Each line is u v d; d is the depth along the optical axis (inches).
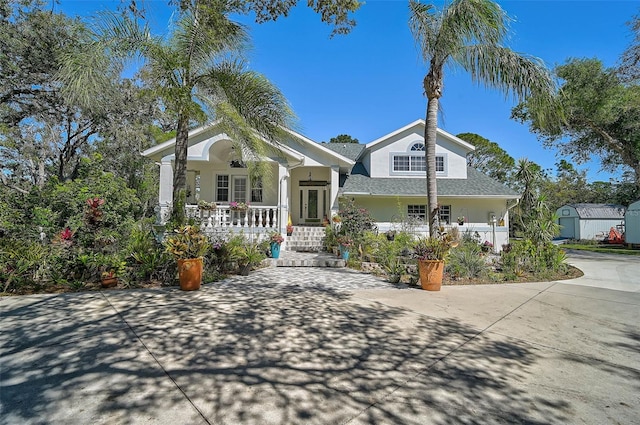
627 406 104.7
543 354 146.6
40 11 500.4
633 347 155.5
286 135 387.9
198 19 325.7
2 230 304.7
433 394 111.2
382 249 402.0
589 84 569.3
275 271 380.5
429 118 354.3
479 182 706.2
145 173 761.6
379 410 101.2
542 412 100.8
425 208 685.3
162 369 126.9
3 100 540.7
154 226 383.6
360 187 663.8
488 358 141.7
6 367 127.0
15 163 752.3
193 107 330.0
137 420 94.1
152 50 306.8
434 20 337.1
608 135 636.1
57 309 206.1
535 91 323.0
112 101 653.3
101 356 138.2
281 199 532.4
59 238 281.7
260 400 105.9
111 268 277.3
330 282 313.3
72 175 763.4
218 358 137.9
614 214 1198.9
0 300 224.8
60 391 109.5
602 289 289.9
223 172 660.1
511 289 287.0
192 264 262.7
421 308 222.4
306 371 127.3
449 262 335.3
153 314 199.2
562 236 1299.2
